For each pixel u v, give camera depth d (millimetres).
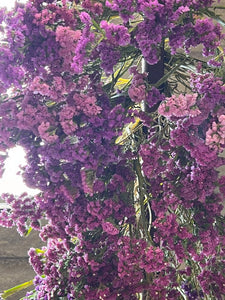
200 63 938
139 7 826
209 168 874
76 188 875
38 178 878
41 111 838
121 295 913
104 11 889
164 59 1077
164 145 912
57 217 904
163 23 836
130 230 949
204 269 962
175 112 818
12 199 934
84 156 853
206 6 892
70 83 847
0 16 804
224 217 969
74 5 853
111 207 887
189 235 881
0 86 833
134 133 1039
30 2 829
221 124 820
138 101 883
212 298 1004
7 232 1592
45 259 993
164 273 931
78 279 925
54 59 830
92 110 847
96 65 928
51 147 850
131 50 927
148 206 1019
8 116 854
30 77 863
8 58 806
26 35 817
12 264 1607
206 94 833
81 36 813
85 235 951
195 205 920
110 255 925
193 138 857
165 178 932
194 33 878
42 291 969
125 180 928
